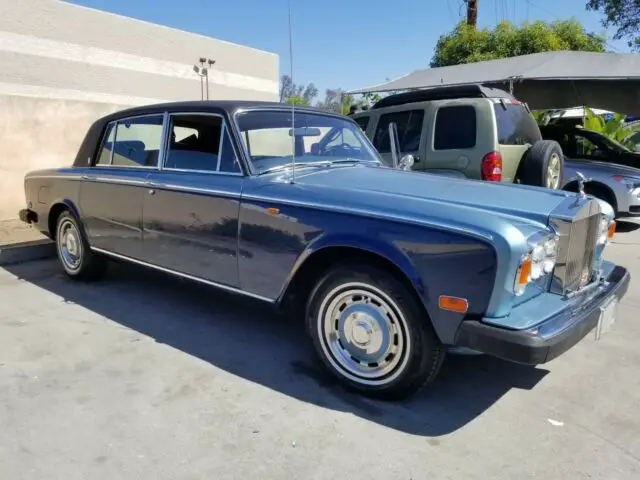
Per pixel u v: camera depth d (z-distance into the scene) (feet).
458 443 8.51
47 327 13.11
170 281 16.98
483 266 8.27
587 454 8.26
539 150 19.90
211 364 11.21
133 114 14.25
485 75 36.19
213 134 12.09
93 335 12.66
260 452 8.21
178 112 12.96
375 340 9.58
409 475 7.70
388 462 8.00
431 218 8.79
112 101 33.01
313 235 9.94
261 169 11.50
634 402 9.87
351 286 9.69
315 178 11.32
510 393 10.16
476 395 10.07
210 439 8.52
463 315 8.50
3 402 9.52
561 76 31.53
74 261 16.62
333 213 9.76
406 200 9.48
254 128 12.00
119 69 33.22
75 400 9.64
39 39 29.35
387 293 9.21
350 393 10.06
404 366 9.29
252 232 10.91
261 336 12.76
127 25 33.45
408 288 9.07
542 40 53.36
